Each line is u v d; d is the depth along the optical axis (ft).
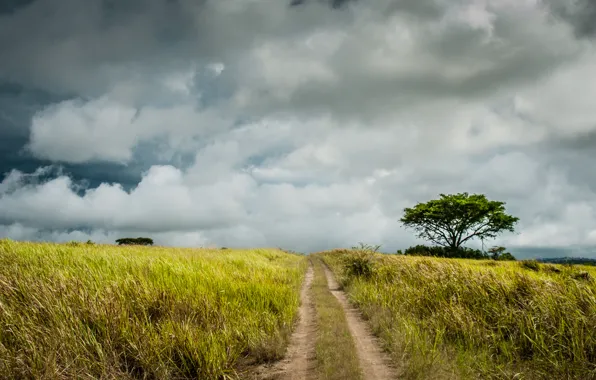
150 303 24.11
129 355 18.99
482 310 25.00
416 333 23.03
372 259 55.26
